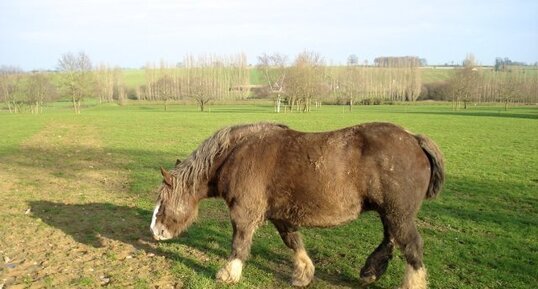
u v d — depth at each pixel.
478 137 26.09
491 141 23.95
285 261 6.21
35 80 61.19
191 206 5.71
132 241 7.06
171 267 5.96
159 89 87.50
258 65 89.62
